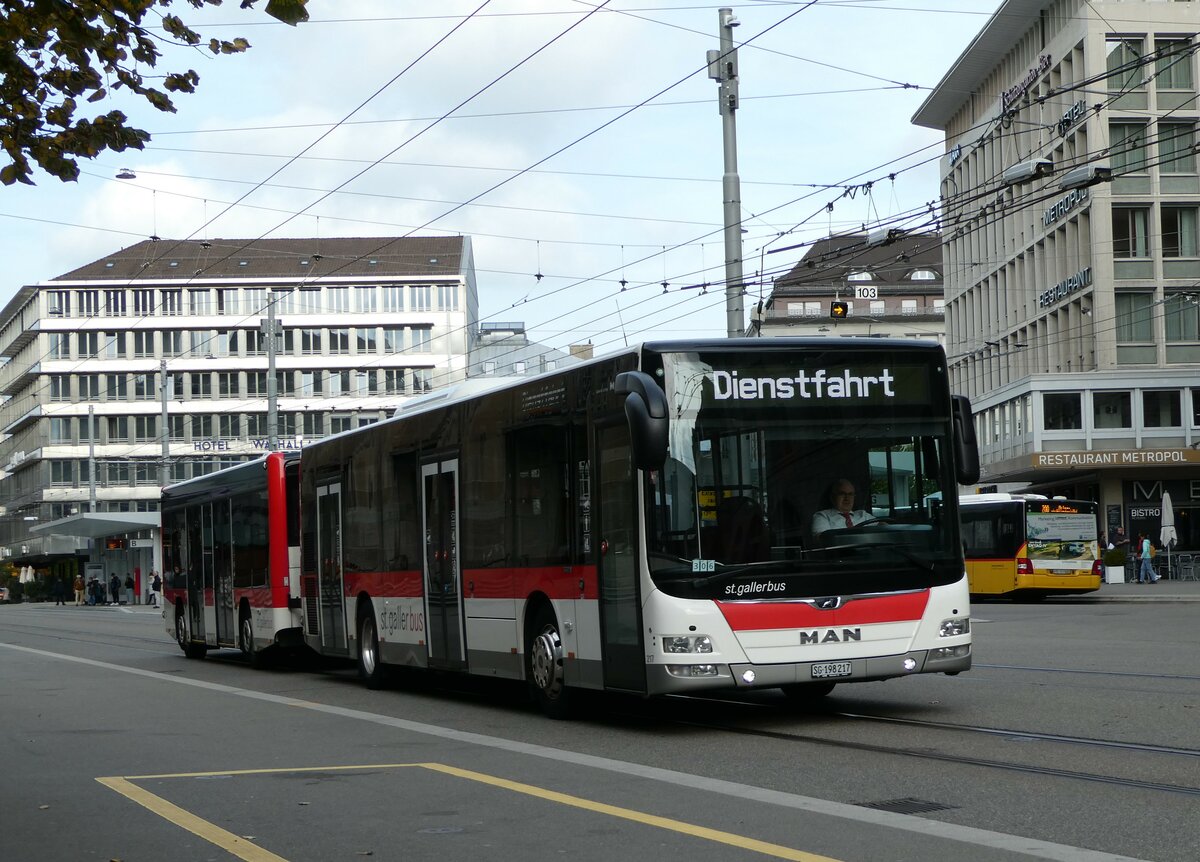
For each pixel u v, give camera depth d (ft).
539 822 26.89
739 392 39.50
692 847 23.94
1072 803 26.55
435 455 53.42
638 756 35.60
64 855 25.64
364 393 335.88
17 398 382.22
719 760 34.12
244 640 77.05
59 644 111.65
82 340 341.62
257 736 43.21
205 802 30.81
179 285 338.75
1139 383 183.42
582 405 42.50
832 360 40.16
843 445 39.93
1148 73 180.45
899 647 39.52
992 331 223.92
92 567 287.69
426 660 54.29
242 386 338.34
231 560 79.51
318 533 67.15
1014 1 193.67
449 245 352.08
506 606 47.57
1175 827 24.07
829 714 42.68
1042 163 72.79
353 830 26.94
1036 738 35.29
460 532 51.08
